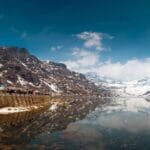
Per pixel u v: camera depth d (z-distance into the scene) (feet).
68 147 263.29
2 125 386.73
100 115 601.21
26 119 472.85
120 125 426.92
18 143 273.95
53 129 375.45
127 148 262.47
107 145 276.00
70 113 638.53
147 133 350.02
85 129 381.81
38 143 277.44
